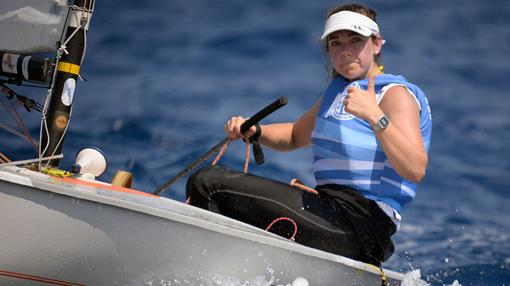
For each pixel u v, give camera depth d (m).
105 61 47.88
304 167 29.61
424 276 19.67
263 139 15.87
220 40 52.50
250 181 13.59
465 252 22.00
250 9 58.19
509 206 27.88
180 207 12.47
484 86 46.25
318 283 12.79
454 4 61.44
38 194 11.14
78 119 34.53
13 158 27.31
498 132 37.56
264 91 42.41
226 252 12.05
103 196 11.35
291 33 53.34
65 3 13.32
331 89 14.39
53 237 11.26
